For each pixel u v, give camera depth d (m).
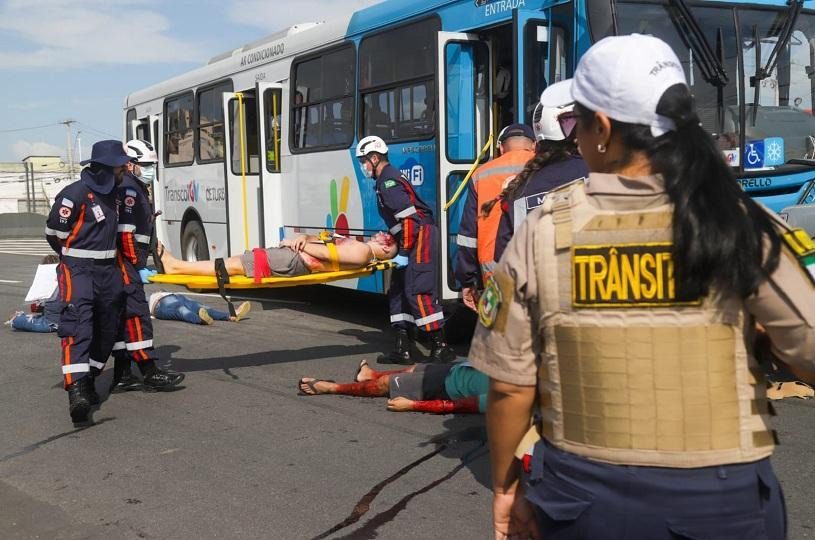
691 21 6.97
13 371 7.72
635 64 1.79
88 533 4.12
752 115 7.17
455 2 8.05
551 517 1.87
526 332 1.93
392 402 5.94
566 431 1.86
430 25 8.32
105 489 4.70
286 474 4.82
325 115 10.13
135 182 6.50
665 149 1.79
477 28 7.80
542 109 4.08
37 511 4.42
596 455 1.81
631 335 1.77
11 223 35.62
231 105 11.95
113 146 5.95
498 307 1.94
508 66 8.09
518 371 1.94
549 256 1.86
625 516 1.79
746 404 1.78
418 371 5.96
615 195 1.82
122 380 6.80
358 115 9.42
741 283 1.72
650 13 6.93
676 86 1.79
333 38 9.88
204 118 13.33
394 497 4.43
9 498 4.62
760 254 1.72
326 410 6.08
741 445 1.77
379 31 9.04
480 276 5.02
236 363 7.79
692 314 1.75
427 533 3.98
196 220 13.70
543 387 1.92
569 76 7.12
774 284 1.74
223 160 12.50
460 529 4.01
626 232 1.79
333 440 5.39
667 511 1.76
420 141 8.39
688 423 1.75
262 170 11.16
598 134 1.86
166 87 14.71
